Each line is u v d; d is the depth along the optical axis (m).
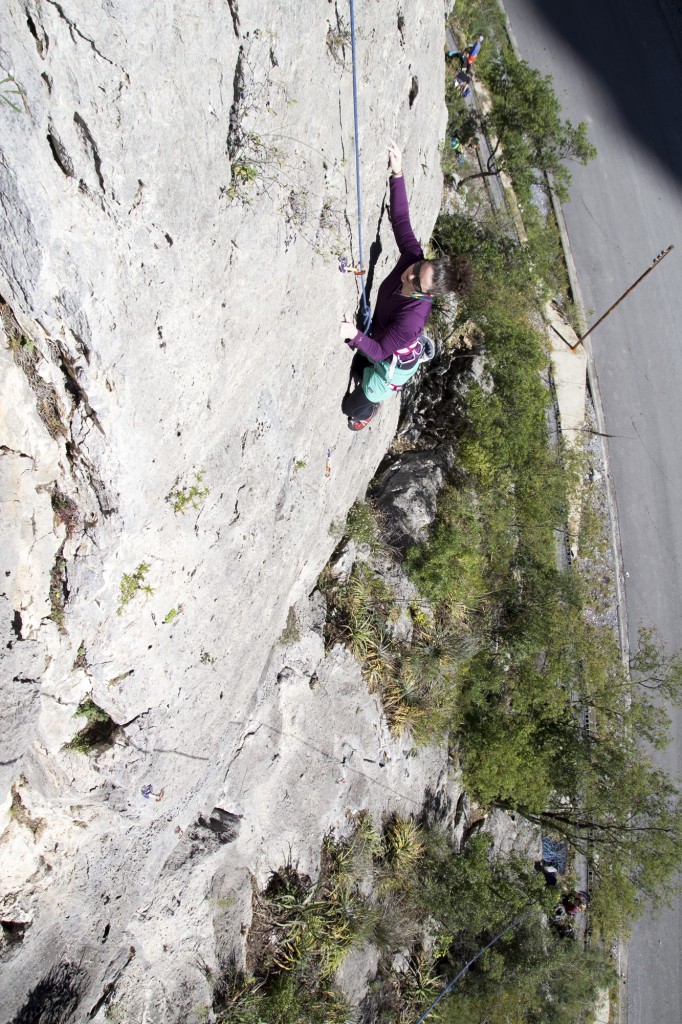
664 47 22.44
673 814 14.10
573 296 19.81
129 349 3.92
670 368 20.12
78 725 5.08
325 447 7.03
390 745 10.53
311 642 8.62
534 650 13.70
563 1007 12.75
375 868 10.30
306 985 8.58
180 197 3.92
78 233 3.46
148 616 5.04
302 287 5.43
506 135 16.83
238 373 5.07
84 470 4.22
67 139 3.27
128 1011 6.16
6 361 3.84
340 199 5.74
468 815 13.00
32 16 2.99
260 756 7.96
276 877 8.62
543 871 15.39
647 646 16.12
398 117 7.63
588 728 15.87
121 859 5.77
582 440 18.80
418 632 11.39
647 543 18.91
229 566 5.92
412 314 5.21
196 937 7.27
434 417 13.54
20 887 5.20
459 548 11.95
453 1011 10.98
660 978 16.33
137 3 3.26
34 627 4.45
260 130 4.51
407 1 6.86
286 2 4.34
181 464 4.86
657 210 21.25
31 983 5.29
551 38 21.48
